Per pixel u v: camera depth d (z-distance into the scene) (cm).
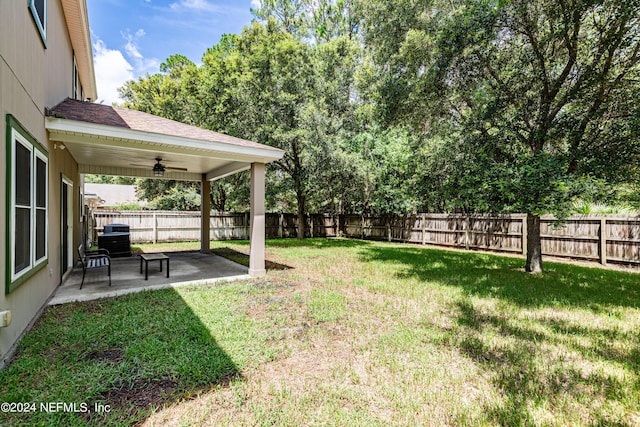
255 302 482
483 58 681
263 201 687
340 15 1875
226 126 1336
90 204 1642
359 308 462
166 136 536
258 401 236
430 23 774
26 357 290
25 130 337
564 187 519
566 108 664
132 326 371
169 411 223
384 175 1434
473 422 217
